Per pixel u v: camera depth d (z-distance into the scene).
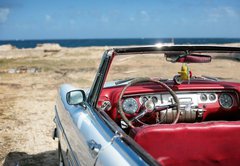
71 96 3.39
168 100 3.83
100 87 3.07
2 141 6.75
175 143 2.60
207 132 2.64
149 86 3.85
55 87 13.36
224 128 2.67
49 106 9.99
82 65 19.33
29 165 5.57
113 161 2.13
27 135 7.15
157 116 3.77
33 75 16.44
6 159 5.85
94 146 2.48
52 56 26.83
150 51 3.12
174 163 2.63
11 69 18.31
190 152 2.64
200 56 3.40
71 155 3.40
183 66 3.89
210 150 2.68
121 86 3.91
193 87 3.91
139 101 3.77
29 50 33.88
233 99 4.06
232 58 3.46
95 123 2.82
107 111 3.73
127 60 3.41
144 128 2.58
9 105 10.10
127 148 2.16
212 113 4.02
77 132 3.04
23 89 12.98
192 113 3.92
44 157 5.93
